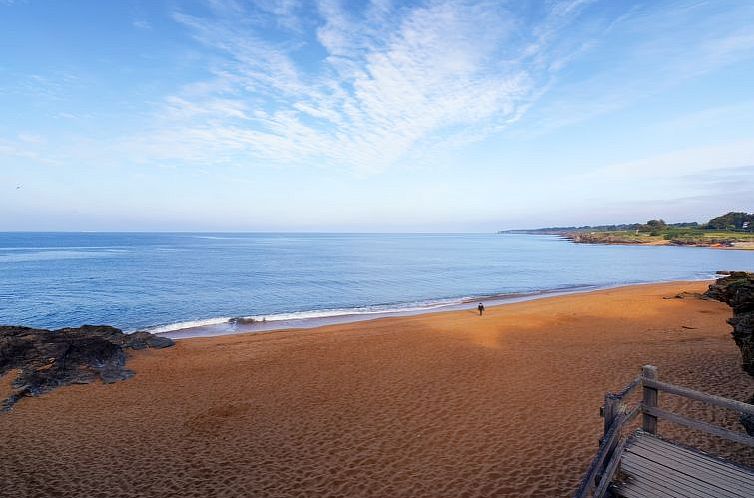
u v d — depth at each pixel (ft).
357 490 30.66
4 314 112.88
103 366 58.18
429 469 33.01
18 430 41.75
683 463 21.17
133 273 206.18
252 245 551.18
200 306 126.41
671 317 93.86
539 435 37.78
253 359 64.75
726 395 44.78
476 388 50.08
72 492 31.48
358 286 173.68
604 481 19.15
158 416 44.70
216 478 32.91
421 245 615.98
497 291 164.25
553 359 61.31
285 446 37.68
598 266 277.85
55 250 398.01
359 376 55.72
